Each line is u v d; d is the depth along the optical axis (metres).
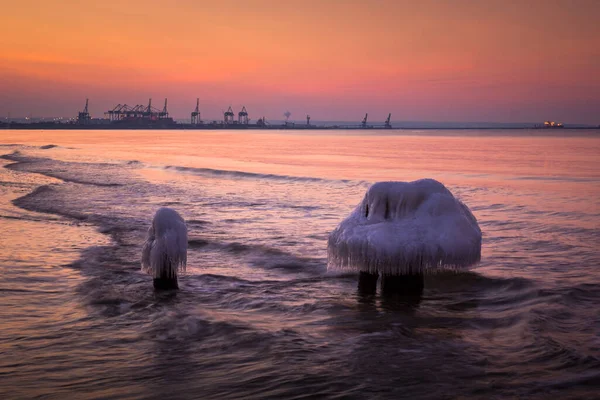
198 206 17.25
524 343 5.30
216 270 9.00
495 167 41.28
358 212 7.55
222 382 4.44
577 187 24.59
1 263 9.21
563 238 11.60
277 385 4.36
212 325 6.01
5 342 5.47
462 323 6.10
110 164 40.69
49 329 5.90
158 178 28.92
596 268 8.73
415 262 6.88
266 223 13.77
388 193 7.33
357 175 34.06
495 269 8.74
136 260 9.59
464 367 4.71
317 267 9.12
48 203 17.95
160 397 4.16
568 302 6.72
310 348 5.25
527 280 7.87
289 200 18.95
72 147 79.19
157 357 5.04
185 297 7.30
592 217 14.77
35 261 9.41
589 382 4.32
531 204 17.97
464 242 6.91
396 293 7.26
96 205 17.45
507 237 11.80
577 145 96.19
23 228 13.02
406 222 7.15
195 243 11.20
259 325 6.04
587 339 5.35
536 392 4.16
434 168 40.75
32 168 35.88
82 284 7.86
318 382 4.41
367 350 5.18
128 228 12.96
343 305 6.89
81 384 4.43
